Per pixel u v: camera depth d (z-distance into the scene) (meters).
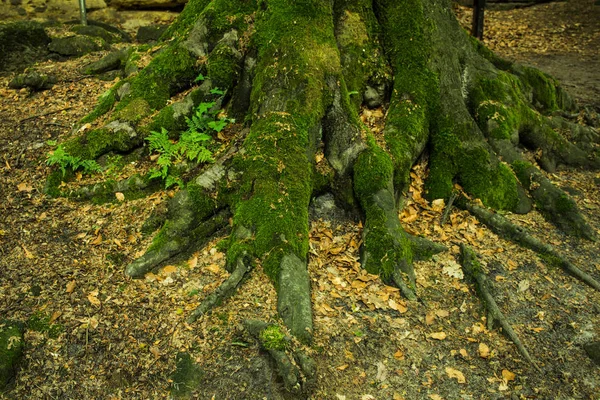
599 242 5.83
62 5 10.69
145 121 5.98
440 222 5.76
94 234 5.16
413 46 6.30
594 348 4.58
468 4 17.48
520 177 6.34
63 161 5.68
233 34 6.09
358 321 4.55
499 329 4.69
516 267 5.36
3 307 4.39
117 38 10.08
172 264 4.94
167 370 4.08
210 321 4.39
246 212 4.95
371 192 5.34
